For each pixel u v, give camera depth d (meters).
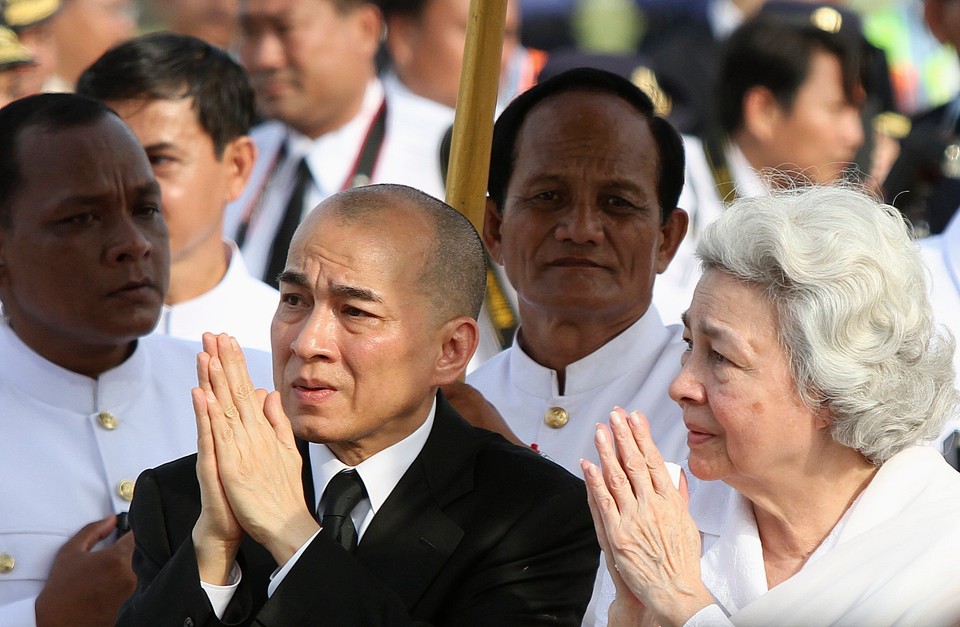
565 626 12.98
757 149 26.08
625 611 11.92
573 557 13.02
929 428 11.86
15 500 15.91
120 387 16.86
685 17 31.19
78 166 15.85
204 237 20.39
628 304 16.91
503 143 17.42
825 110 25.78
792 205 11.94
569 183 16.61
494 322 22.08
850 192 12.11
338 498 12.92
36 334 16.53
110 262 15.93
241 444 12.35
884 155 26.75
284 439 12.51
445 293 12.98
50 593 15.08
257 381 17.86
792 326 11.58
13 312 16.56
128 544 15.30
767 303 11.68
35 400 16.52
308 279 12.67
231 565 12.45
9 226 16.03
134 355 17.08
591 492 11.84
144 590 12.71
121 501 16.34
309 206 25.77
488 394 17.98
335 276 12.58
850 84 25.78
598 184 16.58
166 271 16.59
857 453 12.03
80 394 16.67
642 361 17.27
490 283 22.14
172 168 20.02
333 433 12.61
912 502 11.73
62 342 16.47
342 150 26.05
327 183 25.88
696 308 11.97
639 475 11.78
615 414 11.92
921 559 11.43
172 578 12.27
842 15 26.28
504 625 12.58
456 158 16.66
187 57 20.28
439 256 12.95
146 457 16.73
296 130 25.97
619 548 11.67
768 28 25.86
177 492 13.42
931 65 33.31
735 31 26.36
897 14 34.47
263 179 25.84
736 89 26.09
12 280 16.22
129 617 12.38
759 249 11.66
